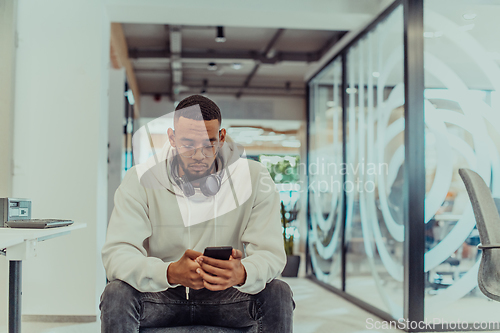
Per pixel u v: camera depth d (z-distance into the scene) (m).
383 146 3.61
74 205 3.43
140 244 1.46
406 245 3.14
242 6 3.77
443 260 3.13
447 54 3.26
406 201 3.16
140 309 1.34
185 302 1.40
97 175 3.45
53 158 3.44
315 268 5.42
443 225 3.15
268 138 9.83
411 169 3.16
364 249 3.93
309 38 6.14
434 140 3.19
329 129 5.09
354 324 3.31
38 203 3.41
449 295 3.11
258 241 1.49
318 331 3.10
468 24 3.28
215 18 3.93
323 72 5.45
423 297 3.09
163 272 1.30
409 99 3.20
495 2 3.30
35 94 3.46
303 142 9.22
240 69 7.88
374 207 3.74
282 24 4.09
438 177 3.17
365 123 4.02
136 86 8.34
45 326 3.21
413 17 3.25
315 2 3.85
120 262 1.34
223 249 1.25
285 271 5.71
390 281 3.41
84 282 3.39
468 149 3.20
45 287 3.37
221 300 1.40
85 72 3.50
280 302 1.37
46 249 3.38
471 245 3.14
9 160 3.32
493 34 3.27
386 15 3.65
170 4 3.68
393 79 3.49
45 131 3.45
